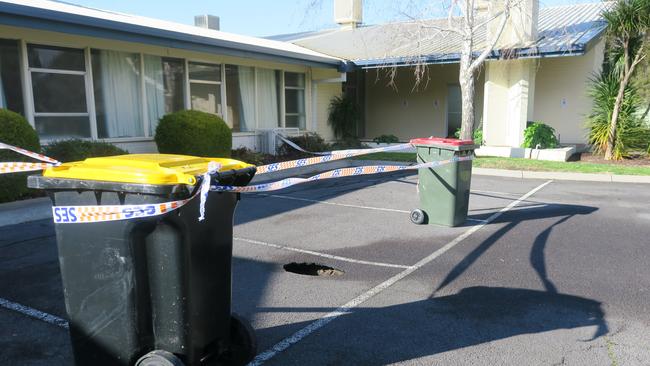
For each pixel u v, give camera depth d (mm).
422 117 19734
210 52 11812
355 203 8945
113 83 11383
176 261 2727
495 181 11289
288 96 16281
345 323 4051
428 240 6488
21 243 6230
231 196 3100
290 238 6629
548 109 17750
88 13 10602
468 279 5059
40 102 10047
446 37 17281
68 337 3805
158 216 2621
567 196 9461
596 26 15055
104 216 2658
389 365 3412
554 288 4805
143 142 12062
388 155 15570
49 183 2742
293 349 3623
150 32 10242
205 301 2986
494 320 4109
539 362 3451
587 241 6395
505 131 15320
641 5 12211
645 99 13383
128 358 2805
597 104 14484
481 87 18469
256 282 4977
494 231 6918
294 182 3730
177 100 12852
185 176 2646
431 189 7191
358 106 19172
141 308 2768
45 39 9945
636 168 12094
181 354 2824
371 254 5918
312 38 21188
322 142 16062
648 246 6160
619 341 3748
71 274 2816
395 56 16078
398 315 4203
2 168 2842
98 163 2924
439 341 3750
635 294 4648
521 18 14492
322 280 5051
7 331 3887
